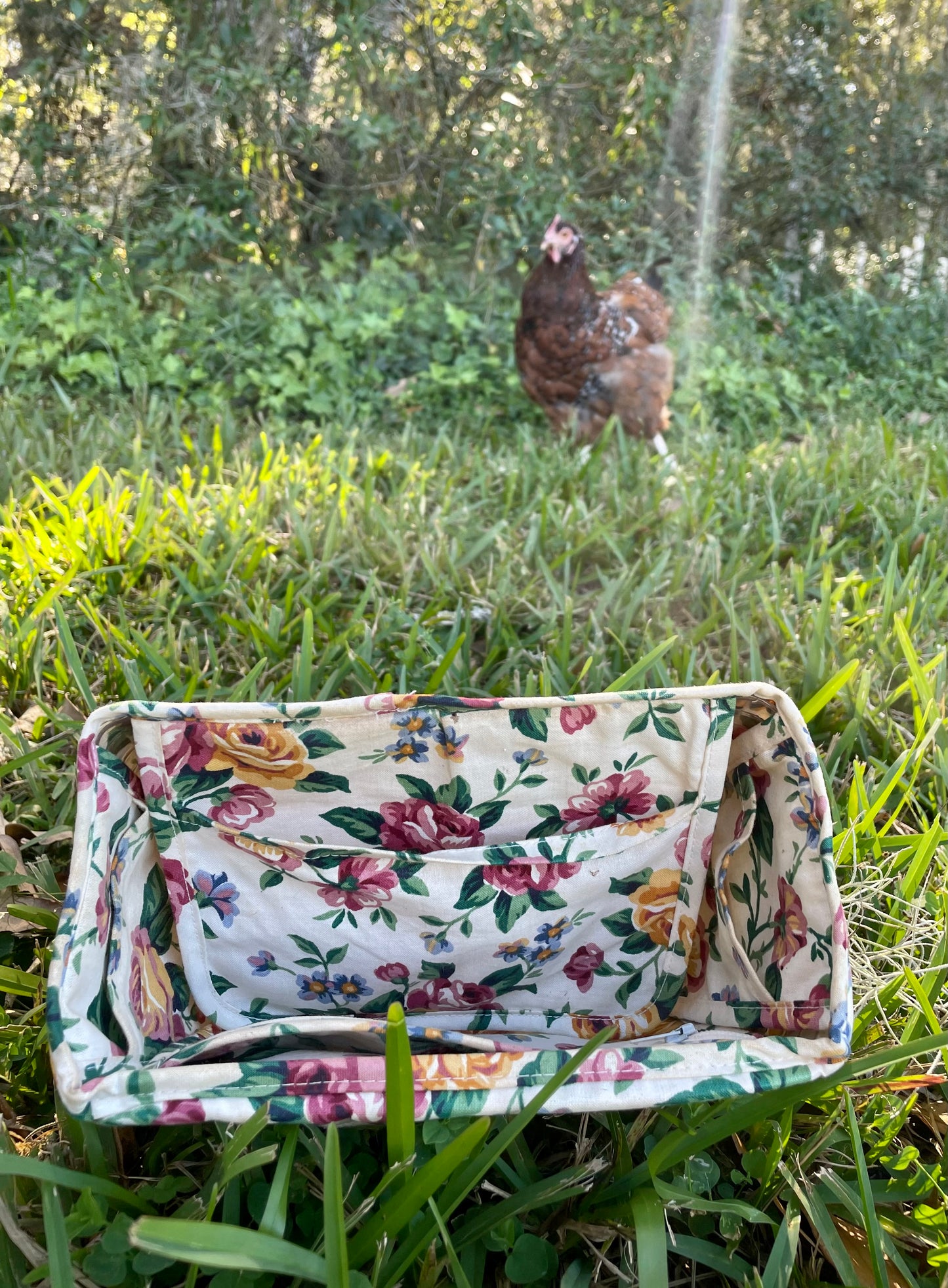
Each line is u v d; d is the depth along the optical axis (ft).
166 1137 3.41
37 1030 3.80
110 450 9.37
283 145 15.43
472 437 12.46
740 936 3.86
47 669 6.18
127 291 13.32
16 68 14.49
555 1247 3.30
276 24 15.14
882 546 8.73
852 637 6.88
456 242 16.52
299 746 3.69
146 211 14.92
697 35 17.57
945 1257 3.29
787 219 19.56
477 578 7.70
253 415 12.41
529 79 16.70
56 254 13.99
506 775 3.90
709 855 3.92
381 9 15.65
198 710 3.49
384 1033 3.22
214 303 13.43
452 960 4.12
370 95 16.08
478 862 3.92
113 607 6.82
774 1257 3.11
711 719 3.63
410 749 3.80
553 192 16.84
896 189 19.44
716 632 7.05
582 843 3.96
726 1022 3.86
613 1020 4.22
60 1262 2.71
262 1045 3.57
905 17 18.90
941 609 7.28
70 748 5.41
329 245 15.70
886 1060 3.36
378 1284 2.91
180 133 14.52
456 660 6.35
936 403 16.65
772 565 7.90
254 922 3.98
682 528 8.61
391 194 16.52
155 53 14.82
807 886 3.40
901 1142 3.83
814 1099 3.57
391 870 3.91
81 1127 3.23
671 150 17.95
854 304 18.43
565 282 10.50
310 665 5.65
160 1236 2.52
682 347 15.75
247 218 15.19
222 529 7.55
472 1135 2.77
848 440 11.49
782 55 18.57
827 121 18.88
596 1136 3.61
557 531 8.41
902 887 4.51
